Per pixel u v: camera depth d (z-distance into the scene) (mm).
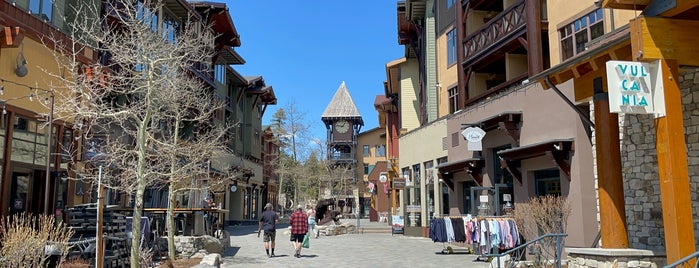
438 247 19844
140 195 9859
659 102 7316
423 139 25250
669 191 7129
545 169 15008
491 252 14320
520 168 16078
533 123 15539
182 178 14758
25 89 13195
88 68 13531
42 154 14062
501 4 21375
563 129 14039
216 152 18484
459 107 21703
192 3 27859
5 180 12500
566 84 13969
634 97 7254
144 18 13109
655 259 8734
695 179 9727
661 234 10398
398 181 26531
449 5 24266
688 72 10039
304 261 15172
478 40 20516
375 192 50375
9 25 12531
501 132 17766
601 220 9273
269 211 16750
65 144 15039
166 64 12227
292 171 51000
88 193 15805
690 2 7074
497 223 13984
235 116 37969
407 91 32375
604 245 9219
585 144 13312
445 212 22906
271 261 15148
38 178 14227
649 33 7398
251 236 26609
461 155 20609
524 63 19484
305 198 58438
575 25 15914
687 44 7473
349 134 61469
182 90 15812
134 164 12797
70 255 10578
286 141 55500
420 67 29469
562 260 12125
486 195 18172
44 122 13922
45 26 14094
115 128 15430
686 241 6984
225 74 34656
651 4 7684
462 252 17609
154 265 12531
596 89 9406
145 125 10250
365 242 22625
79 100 13430
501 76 22016
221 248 16656
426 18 26781
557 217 12992
